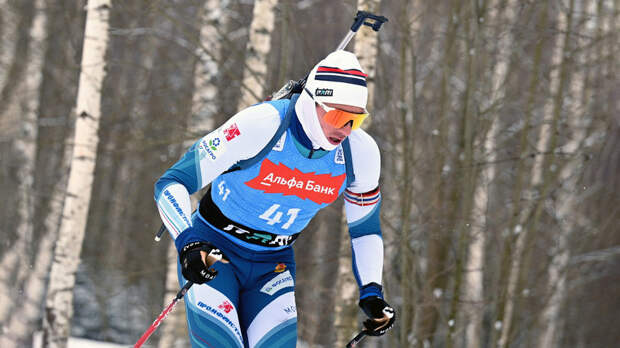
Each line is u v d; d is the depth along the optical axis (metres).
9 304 42.34
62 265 28.67
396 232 27.06
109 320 50.31
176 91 40.88
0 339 41.53
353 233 10.68
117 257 52.69
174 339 29.97
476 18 29.09
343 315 25.92
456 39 32.25
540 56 32.59
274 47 37.19
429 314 29.11
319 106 9.16
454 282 28.44
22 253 42.50
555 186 34.84
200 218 10.51
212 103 29.19
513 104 34.91
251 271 10.36
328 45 44.03
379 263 10.53
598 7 38.00
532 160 35.34
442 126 30.39
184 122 31.53
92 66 28.53
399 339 28.56
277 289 10.30
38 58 44.56
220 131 9.38
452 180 29.27
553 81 35.03
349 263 26.16
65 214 28.72
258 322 10.05
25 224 42.72
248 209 9.98
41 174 52.00
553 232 41.50
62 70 47.44
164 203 9.20
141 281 49.00
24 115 44.44
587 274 53.88
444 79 30.80
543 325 40.84
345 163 9.88
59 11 45.56
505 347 30.77
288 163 9.55
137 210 53.12
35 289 42.66
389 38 36.00
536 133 39.28
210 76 29.36
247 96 26.67
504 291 29.88
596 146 37.47
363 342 32.97
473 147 29.30
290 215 10.09
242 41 35.66
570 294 47.56
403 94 27.52
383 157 32.78
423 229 28.58
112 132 39.25
